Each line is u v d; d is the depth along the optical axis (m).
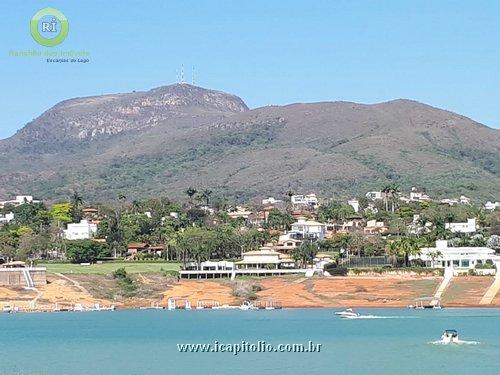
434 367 170.75
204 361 179.38
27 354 194.75
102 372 168.38
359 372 164.88
